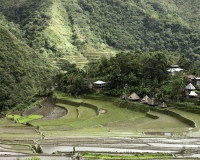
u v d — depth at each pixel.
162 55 127.12
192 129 81.06
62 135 76.38
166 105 105.12
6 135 78.62
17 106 145.62
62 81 153.75
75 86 137.62
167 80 121.50
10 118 114.19
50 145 66.88
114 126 87.69
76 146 65.69
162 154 59.25
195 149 62.16
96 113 108.94
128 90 121.75
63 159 56.75
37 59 197.00
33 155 58.88
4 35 195.25
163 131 79.75
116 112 107.75
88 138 71.75
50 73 186.00
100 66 153.12
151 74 123.75
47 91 156.50
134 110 110.38
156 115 98.94
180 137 72.31
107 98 127.38
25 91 164.38
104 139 70.81
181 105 102.31
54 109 122.38
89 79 143.50
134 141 68.94
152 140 69.56
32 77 177.50
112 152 60.19
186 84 111.94
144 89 116.25
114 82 130.88
